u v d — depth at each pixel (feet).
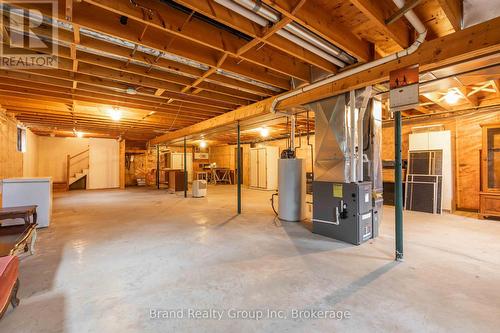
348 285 7.27
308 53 9.82
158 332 5.28
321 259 9.25
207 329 5.37
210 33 8.61
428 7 7.45
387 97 12.60
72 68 11.07
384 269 8.35
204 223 14.96
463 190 18.60
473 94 16.47
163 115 21.07
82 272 8.16
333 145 11.87
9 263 5.83
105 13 7.86
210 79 12.29
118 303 6.36
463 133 18.58
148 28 8.71
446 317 5.74
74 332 5.27
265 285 7.29
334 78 10.93
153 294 6.81
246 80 13.10
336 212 11.64
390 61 9.04
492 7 6.82
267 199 25.22
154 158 44.86
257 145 38.70
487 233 12.53
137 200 24.45
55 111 19.22
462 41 7.32
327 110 12.10
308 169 30.58
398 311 5.97
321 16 7.75
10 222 12.99
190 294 6.80
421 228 13.50
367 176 12.25
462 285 7.23
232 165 44.34
